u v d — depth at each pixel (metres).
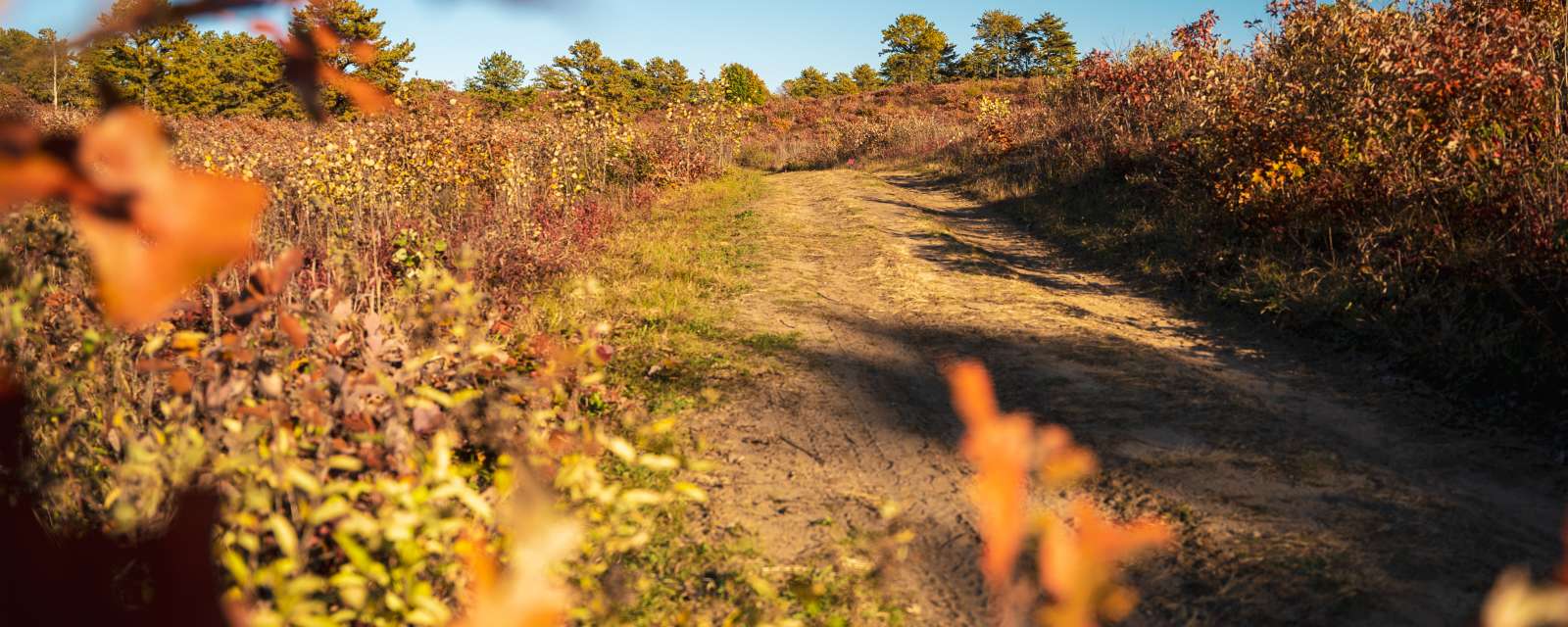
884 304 7.89
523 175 11.12
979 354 6.37
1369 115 8.29
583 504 2.44
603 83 45.72
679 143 19.36
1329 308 6.76
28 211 2.25
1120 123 14.74
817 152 27.81
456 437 2.91
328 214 7.09
